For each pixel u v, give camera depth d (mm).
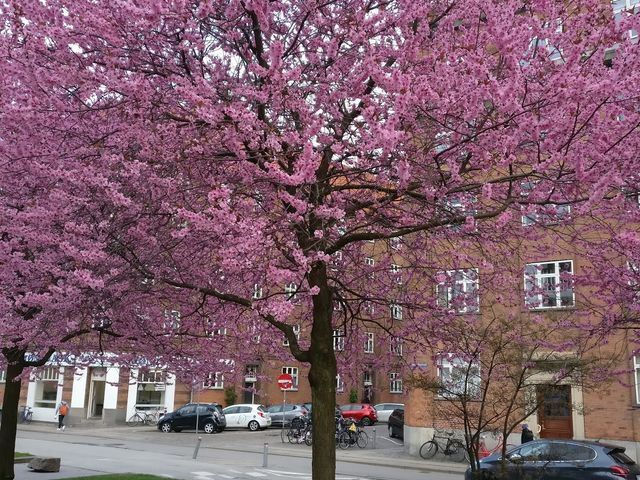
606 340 9914
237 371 10766
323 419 6859
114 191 6113
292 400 38438
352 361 9688
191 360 10133
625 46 5703
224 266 5613
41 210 6410
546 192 6184
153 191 6797
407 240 8711
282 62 6250
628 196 6562
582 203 5656
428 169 6461
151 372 12164
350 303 9477
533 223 7539
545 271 14469
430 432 20094
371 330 9820
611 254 9078
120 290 7000
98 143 6445
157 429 31609
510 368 8656
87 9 6191
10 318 7387
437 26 7734
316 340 7086
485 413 9156
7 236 7688
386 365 9523
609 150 5578
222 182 6617
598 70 5941
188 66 6988
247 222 5484
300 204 5516
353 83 6820
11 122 6246
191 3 6680
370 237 6762
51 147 6500
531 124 5383
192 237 7109
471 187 6238
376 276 9344
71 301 6668
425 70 6832
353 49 7355
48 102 6227
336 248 6902
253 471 15766
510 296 9375
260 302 5793
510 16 5723
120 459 17953
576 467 10508
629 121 5578
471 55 5562
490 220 7578
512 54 5512
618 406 16344
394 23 7188
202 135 6785
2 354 9898
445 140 6555
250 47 7285
